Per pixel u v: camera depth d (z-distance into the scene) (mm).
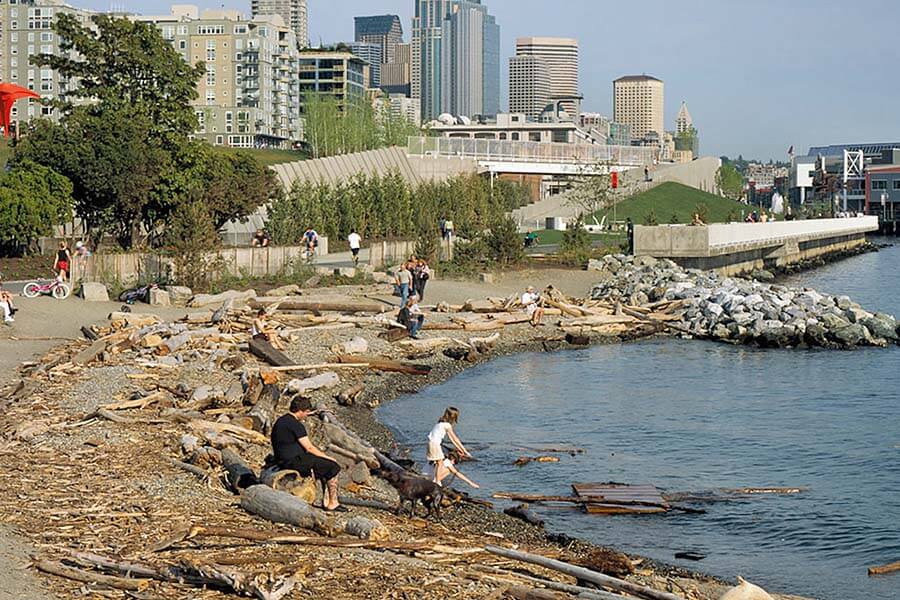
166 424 22828
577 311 50500
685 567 17078
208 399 25625
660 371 38688
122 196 70250
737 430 28234
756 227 86125
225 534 14234
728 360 41500
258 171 88938
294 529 14953
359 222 89938
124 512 15367
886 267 105312
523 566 14312
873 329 47375
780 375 37875
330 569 13016
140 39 77375
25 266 60844
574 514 20172
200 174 79188
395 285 47438
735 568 17078
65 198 69125
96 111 75938
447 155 123438
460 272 61312
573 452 25500
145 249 57875
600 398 32938
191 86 78625
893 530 19188
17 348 33625
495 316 47281
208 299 45781
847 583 16484
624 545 18266
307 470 16953
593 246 76125
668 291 55000
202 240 51000
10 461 18594
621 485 22109
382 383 34062
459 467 23938
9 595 11477
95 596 11688
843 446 26297
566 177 141250
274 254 56312
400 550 14250
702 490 22047
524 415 30141
